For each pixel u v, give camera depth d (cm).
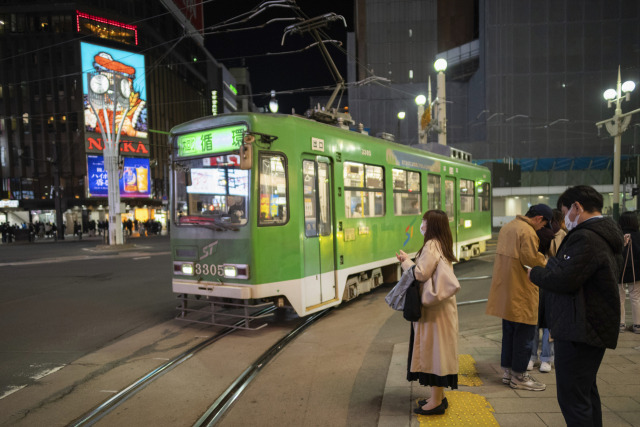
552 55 4356
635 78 4269
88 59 3962
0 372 479
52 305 838
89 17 4044
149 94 4431
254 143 583
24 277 1232
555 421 317
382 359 486
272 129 606
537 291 372
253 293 577
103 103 2161
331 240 707
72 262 1617
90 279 1169
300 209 636
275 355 514
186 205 645
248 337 596
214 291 603
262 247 583
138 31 4347
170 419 356
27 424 353
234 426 337
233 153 588
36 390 426
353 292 770
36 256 1908
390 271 927
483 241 1453
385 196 876
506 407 342
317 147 682
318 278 666
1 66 3994
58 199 3188
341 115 828
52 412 375
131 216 4191
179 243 648
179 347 563
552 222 445
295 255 621
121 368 487
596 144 4322
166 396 403
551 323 255
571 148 4353
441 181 1134
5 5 3969
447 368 322
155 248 2203
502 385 389
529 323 366
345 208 744
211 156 621
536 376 411
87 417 362
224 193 607
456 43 5000
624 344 492
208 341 580
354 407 363
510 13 4366
